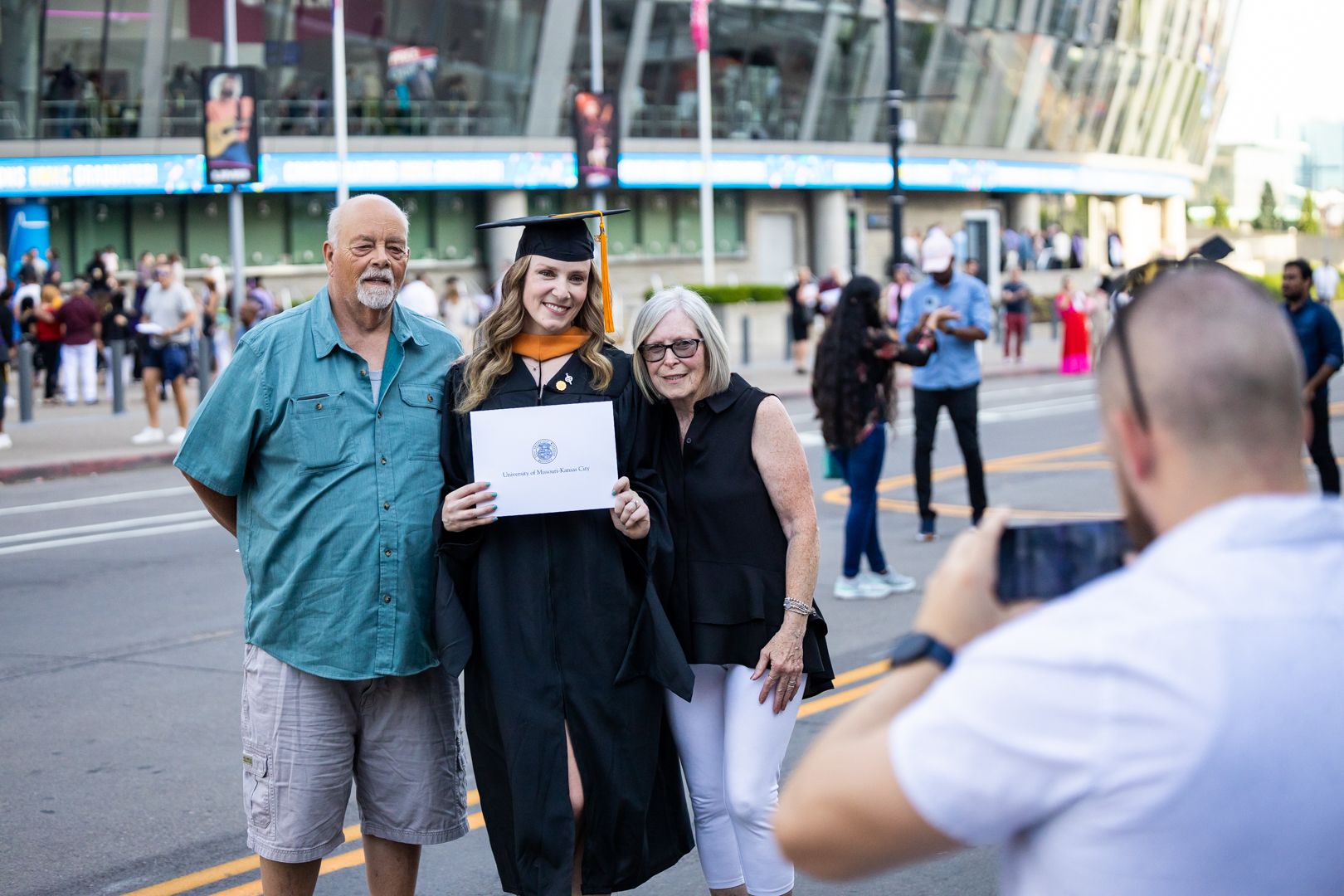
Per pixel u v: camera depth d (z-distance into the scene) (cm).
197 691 634
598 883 322
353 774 337
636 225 3753
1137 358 135
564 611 320
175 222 3259
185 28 3095
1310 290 890
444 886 415
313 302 337
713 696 344
